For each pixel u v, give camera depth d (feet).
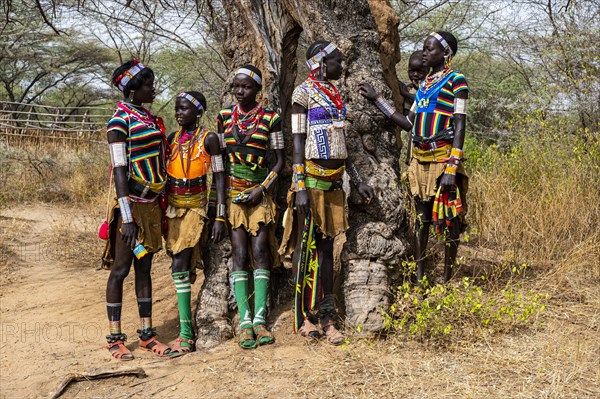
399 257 15.39
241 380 12.61
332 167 14.24
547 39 32.45
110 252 14.94
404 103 19.49
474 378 12.02
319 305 14.76
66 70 83.71
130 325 16.62
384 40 18.86
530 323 14.33
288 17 17.69
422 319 13.53
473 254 19.04
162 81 59.31
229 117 14.99
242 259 14.79
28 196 34.63
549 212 19.63
